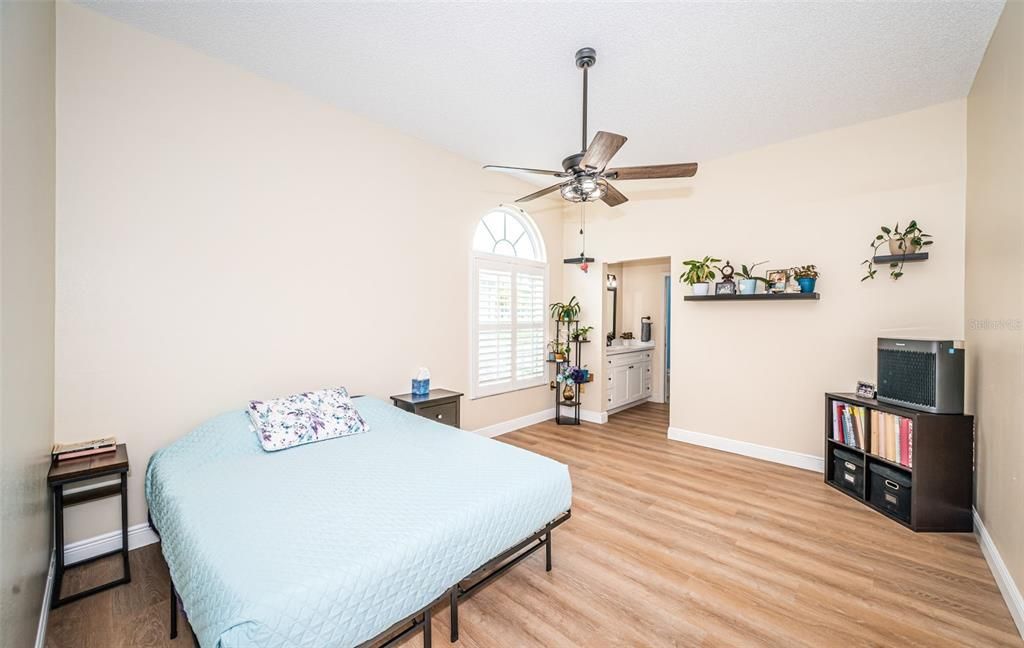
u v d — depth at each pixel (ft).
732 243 12.66
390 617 4.33
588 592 6.26
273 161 8.95
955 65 8.03
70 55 6.59
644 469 11.27
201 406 8.04
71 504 6.84
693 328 13.53
